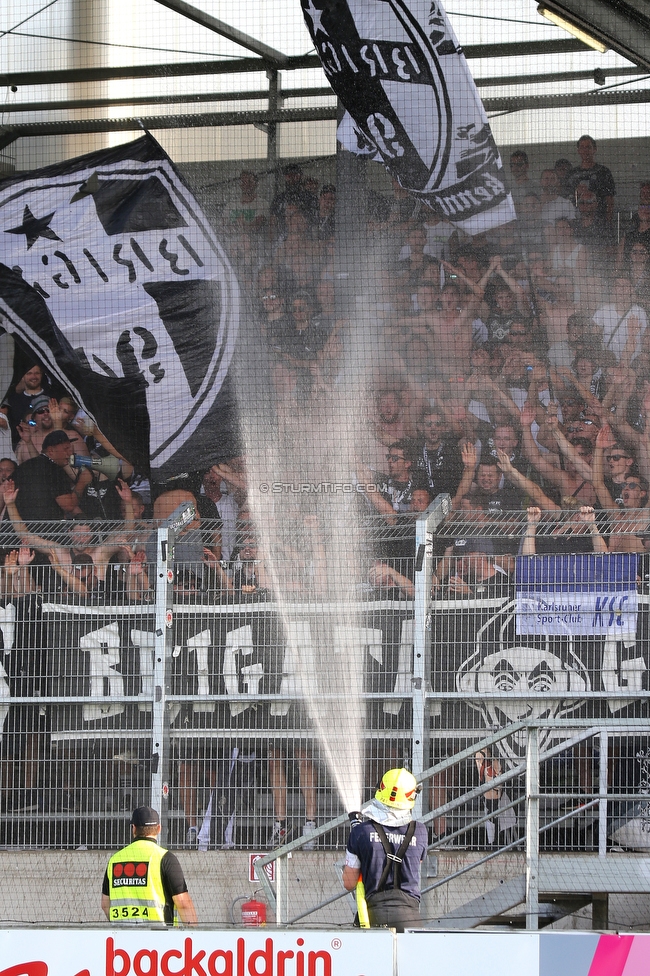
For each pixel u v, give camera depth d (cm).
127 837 1378
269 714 1383
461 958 900
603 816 1273
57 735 1402
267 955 916
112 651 1416
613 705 1338
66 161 1716
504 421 1709
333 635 1380
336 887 1350
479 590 1356
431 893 1338
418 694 1305
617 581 1338
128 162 1709
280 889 1234
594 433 1700
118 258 1706
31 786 1395
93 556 1650
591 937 895
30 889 1384
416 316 1744
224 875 1363
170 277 1706
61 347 1714
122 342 1706
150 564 1448
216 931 920
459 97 1692
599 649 1338
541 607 1348
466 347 1736
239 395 1716
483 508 1689
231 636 1396
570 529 1519
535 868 1171
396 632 1370
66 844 1385
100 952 925
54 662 1420
